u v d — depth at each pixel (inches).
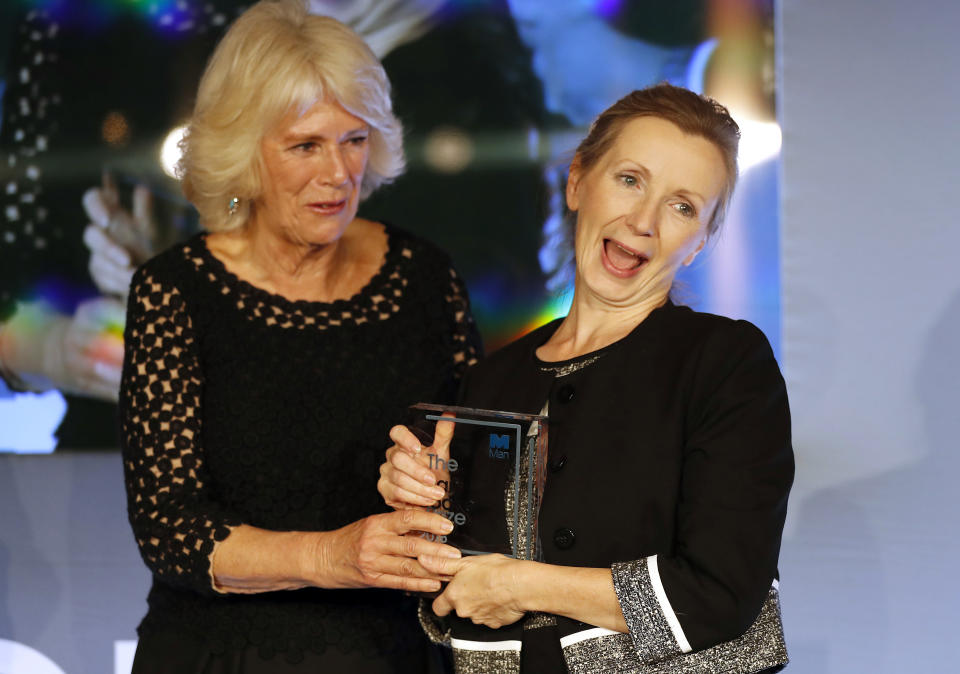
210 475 166.9
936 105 254.4
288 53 158.4
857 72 257.0
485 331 261.4
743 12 257.8
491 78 260.5
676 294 147.0
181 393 165.5
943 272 252.5
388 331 178.2
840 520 254.2
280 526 166.9
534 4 259.1
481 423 128.3
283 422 168.4
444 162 261.6
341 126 162.9
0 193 259.6
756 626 118.0
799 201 258.2
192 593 164.2
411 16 260.7
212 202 171.9
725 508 113.3
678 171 126.9
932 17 254.5
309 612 162.7
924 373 252.4
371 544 132.6
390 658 165.0
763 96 257.6
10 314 260.4
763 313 257.8
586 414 127.1
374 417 172.6
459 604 124.4
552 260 259.3
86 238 260.1
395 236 190.1
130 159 260.1
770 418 118.4
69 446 261.6
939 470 250.5
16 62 260.1
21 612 264.5
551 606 118.1
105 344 260.4
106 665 263.4
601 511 121.6
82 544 264.4
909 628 249.6
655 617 112.3
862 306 255.4
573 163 143.6
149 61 259.0
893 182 255.4
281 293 176.9
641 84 258.2
